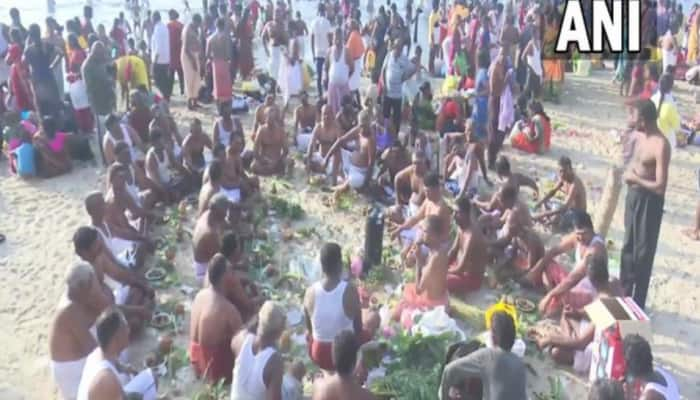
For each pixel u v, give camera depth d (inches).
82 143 499.5
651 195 314.7
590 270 297.1
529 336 315.6
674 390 217.9
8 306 339.9
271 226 414.0
